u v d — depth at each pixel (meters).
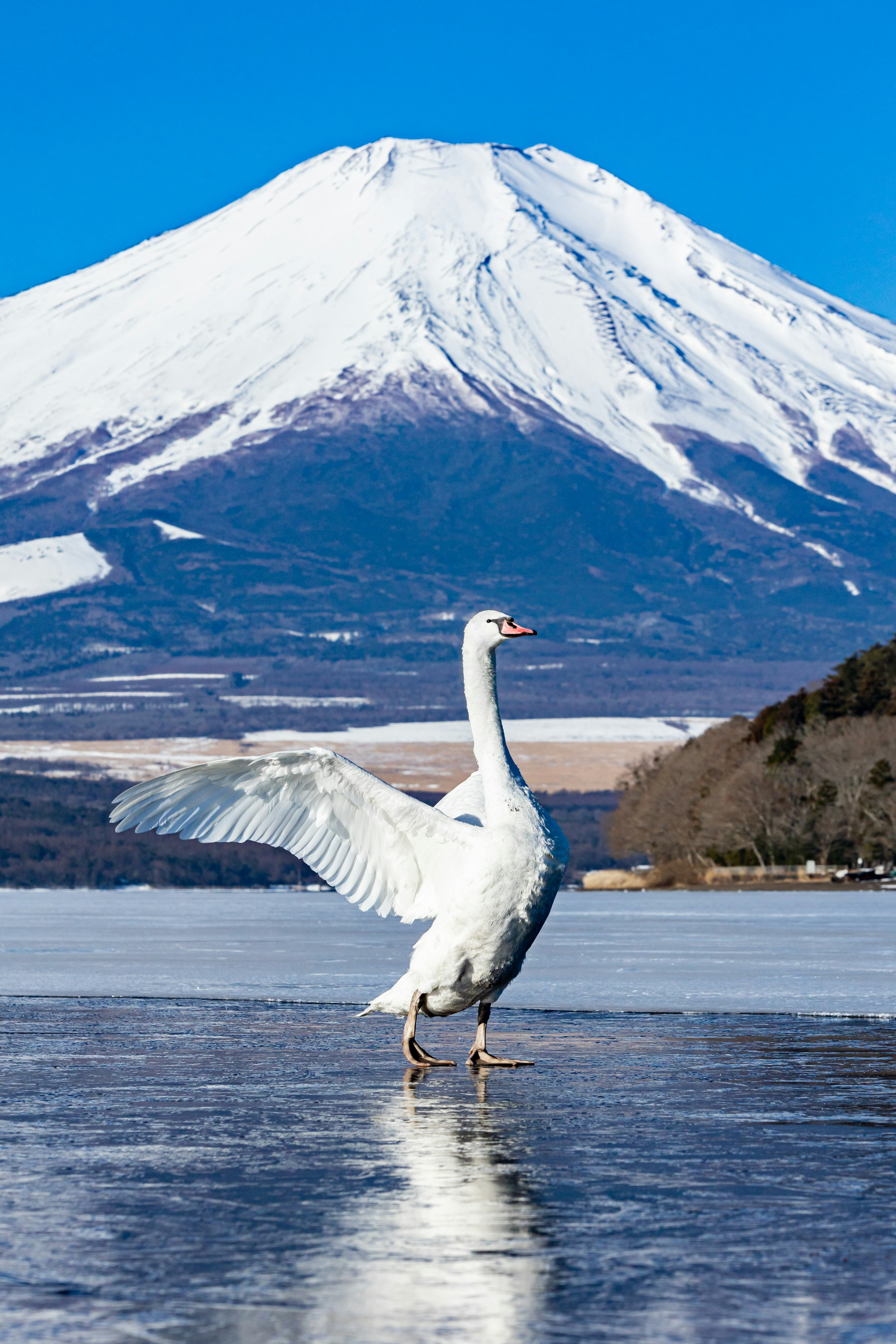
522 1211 7.59
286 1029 16.59
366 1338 5.69
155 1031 16.36
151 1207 7.69
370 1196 7.92
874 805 119.69
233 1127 10.04
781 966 28.17
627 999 20.78
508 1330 5.79
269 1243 6.98
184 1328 5.80
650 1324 5.86
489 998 13.09
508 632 13.32
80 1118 10.47
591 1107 10.92
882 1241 7.04
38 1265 6.65
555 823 13.09
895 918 58.53
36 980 24.78
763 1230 7.23
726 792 134.50
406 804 12.56
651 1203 7.76
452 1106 10.98
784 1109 10.79
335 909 80.94
